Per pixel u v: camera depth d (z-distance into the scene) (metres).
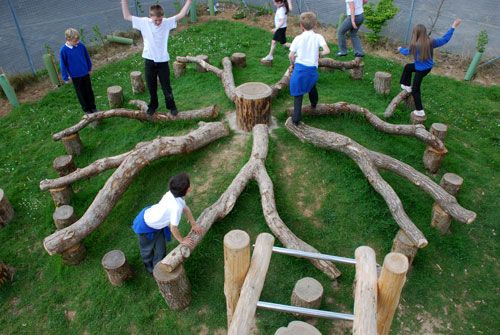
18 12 13.35
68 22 12.65
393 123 7.30
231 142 6.53
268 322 4.52
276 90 7.56
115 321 4.77
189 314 4.71
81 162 7.07
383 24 10.49
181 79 9.20
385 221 5.46
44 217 6.23
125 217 5.85
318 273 4.95
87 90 7.50
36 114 8.56
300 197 5.75
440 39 6.61
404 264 2.56
